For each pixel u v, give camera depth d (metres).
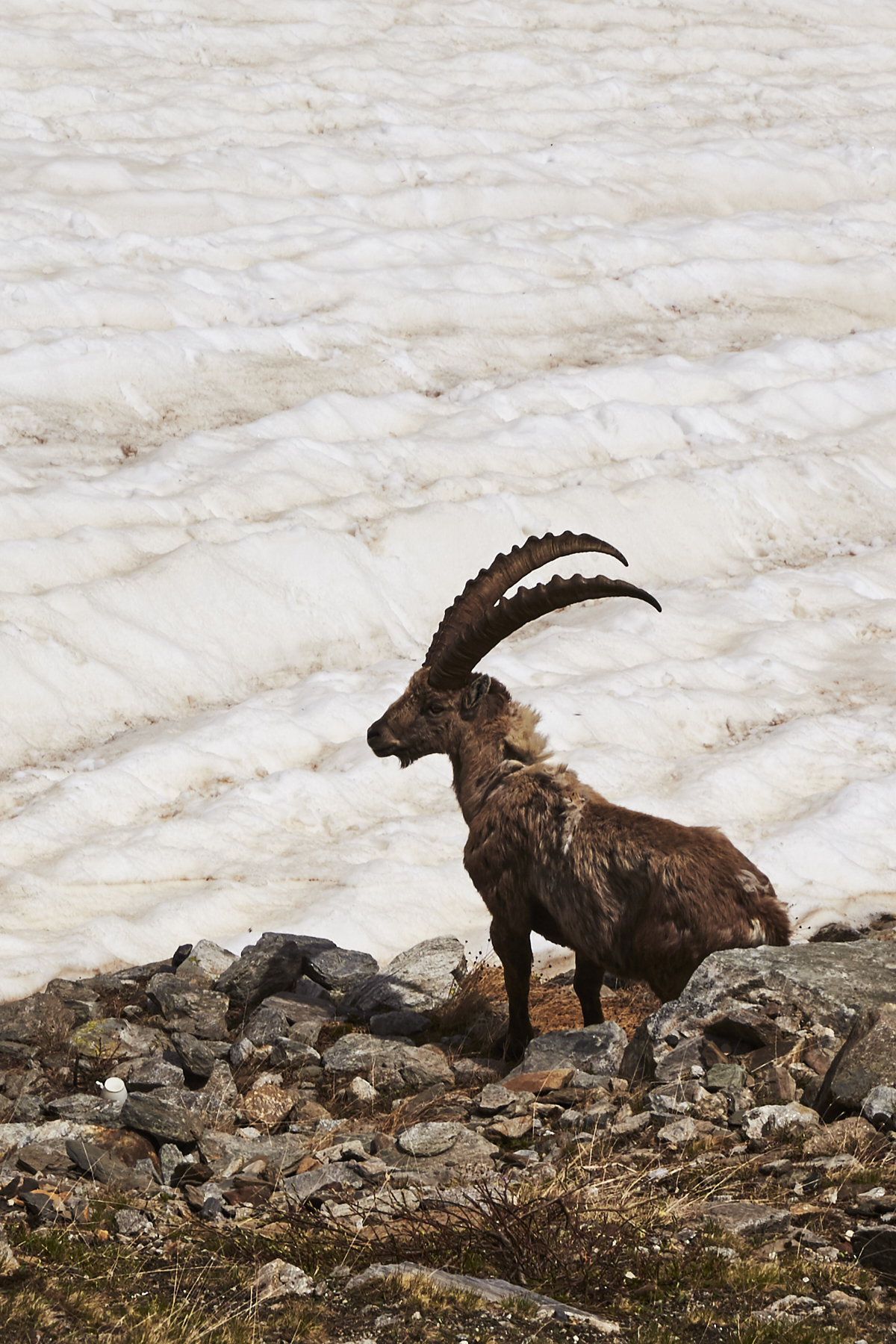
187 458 64.12
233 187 91.06
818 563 66.62
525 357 80.94
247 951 33.38
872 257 97.19
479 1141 23.08
